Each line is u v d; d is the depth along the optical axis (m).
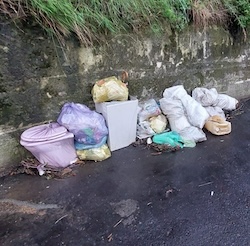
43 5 2.24
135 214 1.95
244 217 1.89
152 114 3.09
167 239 1.71
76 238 1.75
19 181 2.36
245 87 4.43
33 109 2.52
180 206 2.01
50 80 2.54
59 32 2.46
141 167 2.56
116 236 1.75
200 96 3.50
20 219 1.92
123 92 2.74
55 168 2.50
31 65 2.38
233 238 1.71
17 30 2.23
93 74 2.81
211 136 3.19
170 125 3.15
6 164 2.48
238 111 3.95
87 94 2.84
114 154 2.80
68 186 2.29
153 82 3.32
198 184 2.29
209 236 1.73
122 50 2.93
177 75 3.52
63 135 2.43
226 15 3.73
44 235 1.77
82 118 2.52
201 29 3.53
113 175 2.44
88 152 2.64
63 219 1.91
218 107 3.62
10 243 1.71
